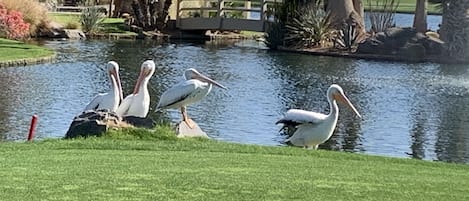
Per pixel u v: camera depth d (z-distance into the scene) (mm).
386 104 25406
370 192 8898
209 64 36250
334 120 14086
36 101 23172
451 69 37719
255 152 12477
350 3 47500
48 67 31766
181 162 10711
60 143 12594
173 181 9000
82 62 34125
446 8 43844
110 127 13438
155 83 28594
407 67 38062
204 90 15094
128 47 43156
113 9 56375
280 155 12266
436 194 9008
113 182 8836
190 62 36719
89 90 26000
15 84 26594
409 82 31562
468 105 25516
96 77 29344
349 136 19750
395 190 9109
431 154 17938
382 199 8539
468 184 9891
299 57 41656
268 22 49125
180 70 33094
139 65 34344
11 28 41625
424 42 43094
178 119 20609
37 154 11297
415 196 8820
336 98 14344
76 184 8664
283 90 28188
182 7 55219
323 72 34625
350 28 44938
